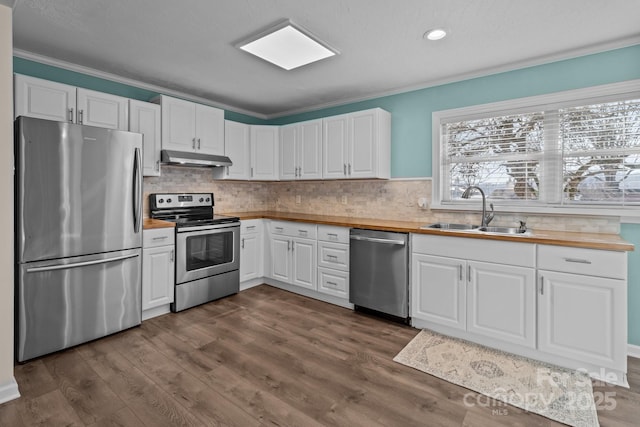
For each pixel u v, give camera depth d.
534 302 2.24
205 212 4.05
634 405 1.80
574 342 2.11
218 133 3.86
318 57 2.66
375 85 3.43
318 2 1.96
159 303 3.04
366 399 1.86
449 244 2.60
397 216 3.58
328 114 4.19
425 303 2.74
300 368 2.18
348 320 3.00
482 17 2.11
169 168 3.78
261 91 3.68
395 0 1.94
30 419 1.67
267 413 1.73
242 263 3.84
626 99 2.44
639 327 2.37
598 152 2.56
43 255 2.28
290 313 3.17
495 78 2.96
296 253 3.73
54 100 2.61
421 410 1.77
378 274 2.99
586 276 2.06
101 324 2.58
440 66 2.92
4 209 1.85
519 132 2.89
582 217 2.59
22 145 2.17
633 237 2.40
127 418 1.69
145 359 2.28
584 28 2.24
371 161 3.42
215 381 2.02
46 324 2.30
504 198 2.98
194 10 2.06
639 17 2.10
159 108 3.29
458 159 3.21
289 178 4.18
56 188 2.32
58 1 1.97
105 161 2.57
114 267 2.65
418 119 3.42
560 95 2.65
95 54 2.73
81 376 2.07
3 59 1.83
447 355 2.35
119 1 1.98
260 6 2.01
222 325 2.88
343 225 3.26
